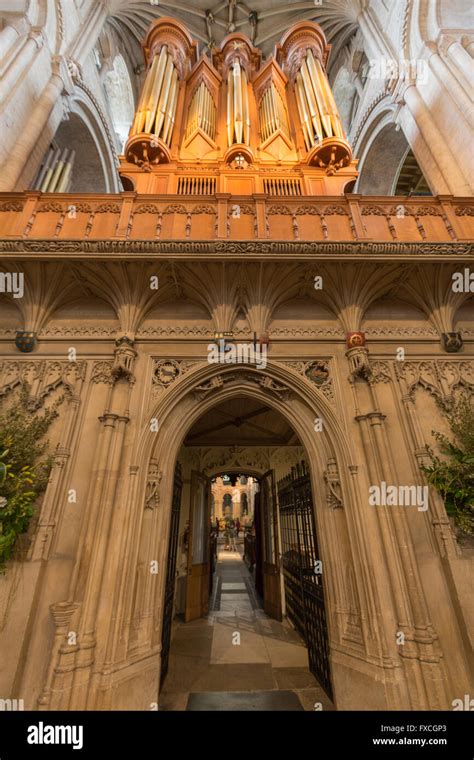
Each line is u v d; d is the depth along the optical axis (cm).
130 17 1015
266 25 1130
